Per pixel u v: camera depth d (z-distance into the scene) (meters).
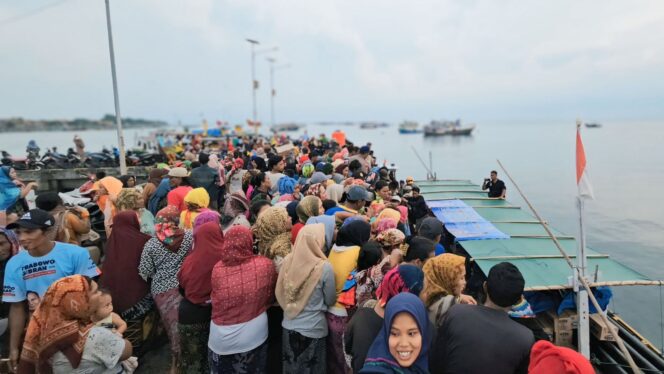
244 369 3.35
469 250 6.99
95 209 7.69
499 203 10.70
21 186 6.80
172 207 4.32
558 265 6.14
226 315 3.32
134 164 17.53
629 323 10.45
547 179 39.97
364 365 2.54
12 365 3.54
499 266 2.69
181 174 6.77
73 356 2.67
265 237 3.92
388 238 3.81
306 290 3.35
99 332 2.81
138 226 4.43
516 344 2.50
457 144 93.19
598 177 41.56
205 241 3.76
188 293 3.66
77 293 2.71
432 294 3.00
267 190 7.25
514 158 59.47
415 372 2.45
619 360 5.26
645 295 11.94
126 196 4.97
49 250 3.60
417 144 92.56
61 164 16.48
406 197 8.89
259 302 3.40
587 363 2.17
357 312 3.02
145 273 4.16
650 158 58.66
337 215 5.07
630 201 29.59
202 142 23.95
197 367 3.71
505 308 2.64
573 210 27.28
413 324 2.39
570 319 5.28
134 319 4.26
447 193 12.13
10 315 3.55
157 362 4.46
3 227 4.22
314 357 3.42
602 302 5.39
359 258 3.54
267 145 17.58
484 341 2.50
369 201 7.01
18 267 3.52
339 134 20.34
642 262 17.77
